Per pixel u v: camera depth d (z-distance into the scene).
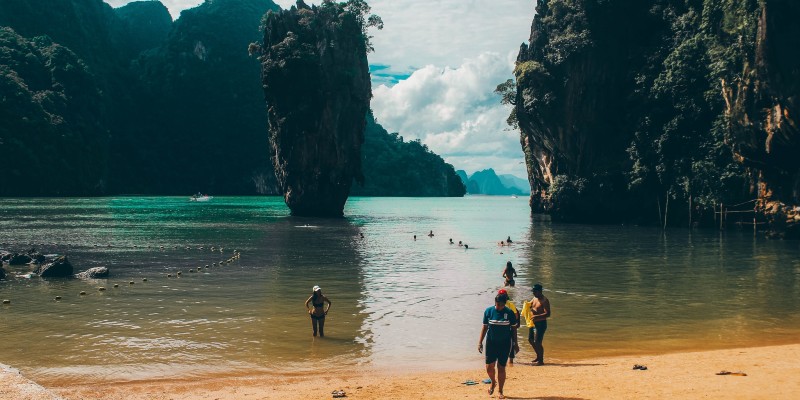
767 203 62.56
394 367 16.12
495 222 95.50
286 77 101.25
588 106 88.06
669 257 43.94
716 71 64.88
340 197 110.25
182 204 155.50
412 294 27.62
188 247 50.03
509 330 12.88
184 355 17.23
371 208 161.12
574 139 90.62
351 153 112.19
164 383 14.68
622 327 20.92
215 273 34.66
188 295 27.20
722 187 73.06
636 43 86.31
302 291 28.39
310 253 46.28
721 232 70.44
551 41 88.62
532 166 110.38
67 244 52.00
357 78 110.94
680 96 78.31
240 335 19.59
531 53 96.88
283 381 14.82
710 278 32.91
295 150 104.00
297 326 20.95
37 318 22.16
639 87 84.44
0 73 187.38
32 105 186.50
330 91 104.56
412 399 12.88
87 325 21.00
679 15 82.00
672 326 21.06
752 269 36.94
